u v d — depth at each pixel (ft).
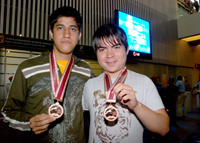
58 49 3.46
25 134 3.34
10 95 3.12
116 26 3.13
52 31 3.53
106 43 2.92
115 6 17.85
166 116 2.59
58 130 3.20
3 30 10.87
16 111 3.12
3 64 11.10
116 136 2.76
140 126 2.85
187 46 29.25
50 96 3.31
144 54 19.08
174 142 8.64
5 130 8.71
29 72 3.28
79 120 3.45
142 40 19.04
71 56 3.96
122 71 3.24
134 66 20.33
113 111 2.82
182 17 26.96
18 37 10.61
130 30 17.67
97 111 3.02
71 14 3.38
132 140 2.72
